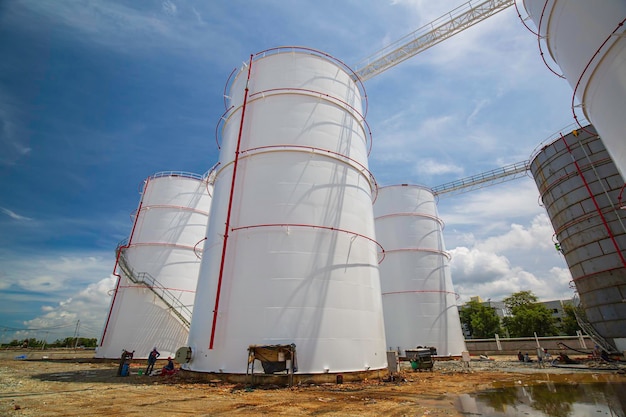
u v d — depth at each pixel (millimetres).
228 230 16891
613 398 10867
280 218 16359
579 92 11953
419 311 31516
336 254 16375
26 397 11352
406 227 35094
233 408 9602
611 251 24953
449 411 9391
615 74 10102
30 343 62500
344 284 16000
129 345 27891
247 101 20219
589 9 10836
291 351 13523
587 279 26281
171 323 29109
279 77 20250
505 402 10625
